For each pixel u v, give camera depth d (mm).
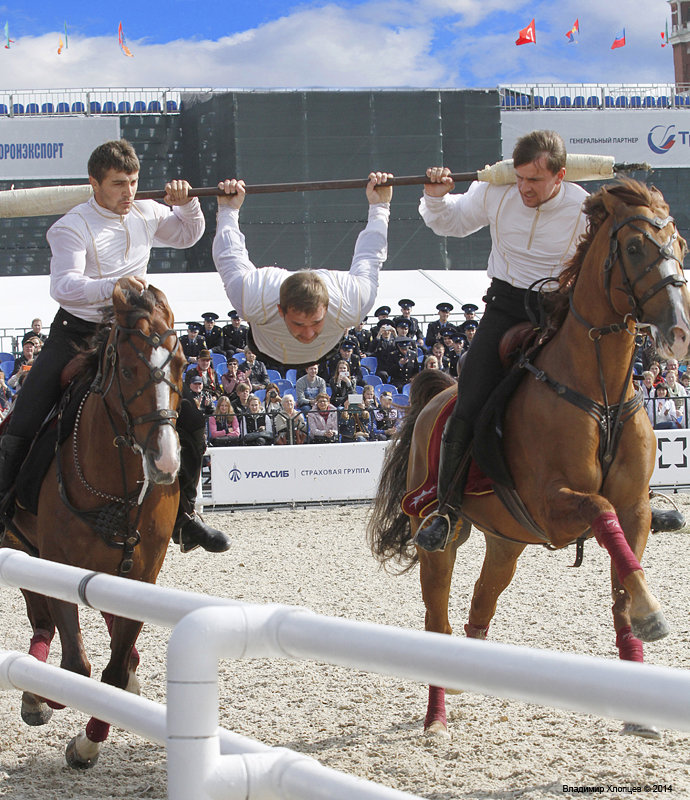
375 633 2373
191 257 38031
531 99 41531
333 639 2439
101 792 5387
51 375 6609
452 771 5484
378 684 7348
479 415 6227
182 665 2514
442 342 24516
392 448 7508
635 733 4992
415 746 5953
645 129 41656
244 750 2854
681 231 42281
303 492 18078
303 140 37438
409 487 7160
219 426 18812
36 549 6934
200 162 37938
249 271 5488
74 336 6664
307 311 4984
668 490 18922
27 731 6559
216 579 11766
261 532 15359
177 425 6688
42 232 36812
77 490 6039
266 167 37156
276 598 10547
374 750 5895
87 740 5699
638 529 5762
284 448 18000
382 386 22406
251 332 5449
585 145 41312
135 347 5625
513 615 9398
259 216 37250
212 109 37438
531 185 6219
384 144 38062
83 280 6219
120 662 5812
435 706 6281
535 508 5891
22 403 6617
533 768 5445
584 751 5711
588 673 1987
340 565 12453
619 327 5598
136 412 5574
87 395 6109
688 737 5836
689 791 4969
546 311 6141
